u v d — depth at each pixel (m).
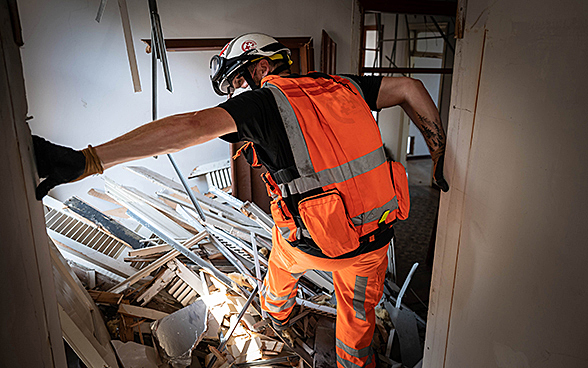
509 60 1.06
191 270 2.69
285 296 2.04
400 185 1.58
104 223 2.89
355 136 1.38
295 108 1.31
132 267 2.71
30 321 0.71
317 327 2.49
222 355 2.27
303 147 1.32
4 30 0.64
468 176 1.32
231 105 1.20
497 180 1.15
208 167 3.49
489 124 1.17
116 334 2.21
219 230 2.97
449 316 1.54
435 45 5.90
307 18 3.31
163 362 2.17
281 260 1.80
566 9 0.85
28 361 0.68
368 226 1.52
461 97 1.32
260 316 2.53
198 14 3.06
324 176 1.36
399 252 3.93
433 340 1.70
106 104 3.07
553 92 0.90
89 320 1.93
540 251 0.99
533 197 1.00
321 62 3.38
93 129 3.10
